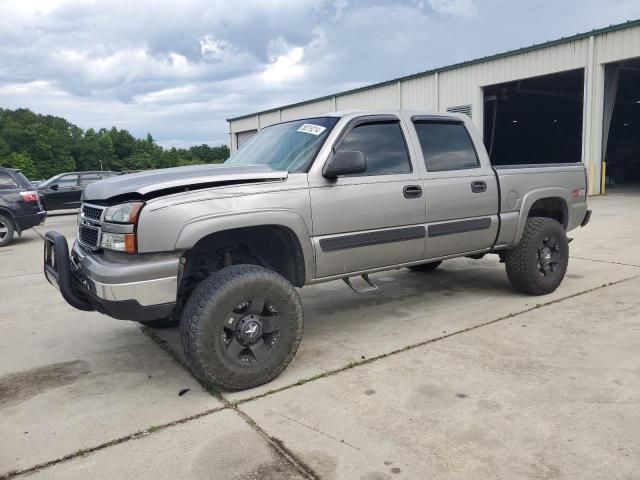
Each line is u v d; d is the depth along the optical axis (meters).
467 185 4.53
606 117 17.22
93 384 3.58
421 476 2.37
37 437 2.87
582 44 16.47
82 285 3.33
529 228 5.07
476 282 5.96
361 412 2.98
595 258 6.98
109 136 136.25
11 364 4.00
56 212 21.08
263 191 3.43
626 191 18.89
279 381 3.46
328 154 3.79
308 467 2.47
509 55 18.44
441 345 3.98
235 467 2.50
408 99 22.42
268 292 3.31
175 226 3.09
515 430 2.71
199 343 3.12
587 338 3.99
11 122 118.12
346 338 4.26
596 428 2.70
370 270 4.08
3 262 8.76
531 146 39.59
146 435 2.84
